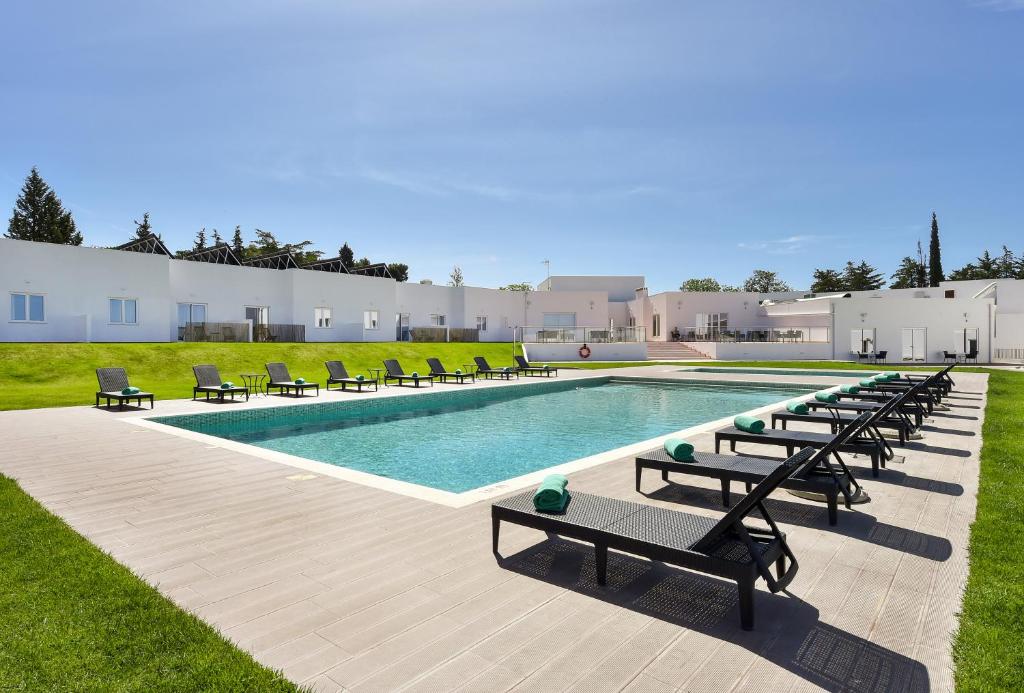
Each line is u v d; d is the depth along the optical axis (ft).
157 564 11.26
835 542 12.57
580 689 7.13
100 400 41.70
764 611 9.34
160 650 7.93
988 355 97.71
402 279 217.36
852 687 7.19
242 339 84.94
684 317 132.98
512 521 11.64
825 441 18.66
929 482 17.65
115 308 74.02
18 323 66.33
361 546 12.28
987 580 10.19
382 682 7.25
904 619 9.02
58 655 7.76
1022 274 198.08
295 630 8.63
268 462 20.79
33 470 19.51
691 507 15.42
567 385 66.33
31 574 10.50
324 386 57.11
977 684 7.08
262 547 12.21
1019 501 15.11
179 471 19.35
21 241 66.39
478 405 49.16
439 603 9.59
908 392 23.18
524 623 8.91
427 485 22.41
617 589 10.21
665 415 42.83
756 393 58.90
